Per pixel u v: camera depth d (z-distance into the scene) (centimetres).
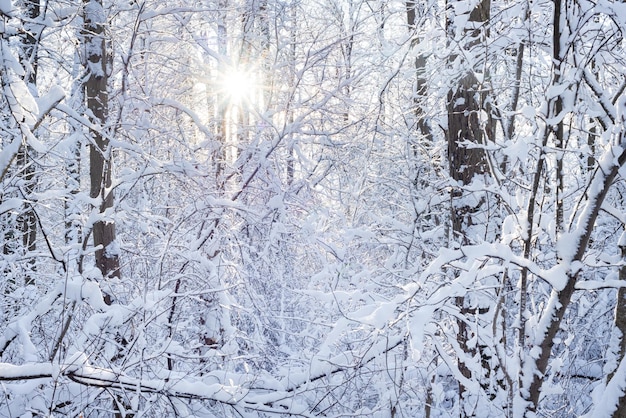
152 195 782
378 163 809
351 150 775
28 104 297
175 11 644
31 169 663
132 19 745
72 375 397
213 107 849
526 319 336
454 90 542
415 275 602
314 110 721
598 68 448
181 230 666
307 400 534
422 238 639
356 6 739
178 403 476
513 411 333
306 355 567
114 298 586
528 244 332
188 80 812
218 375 514
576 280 321
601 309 619
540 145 325
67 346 478
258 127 725
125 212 590
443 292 362
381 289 666
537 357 326
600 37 389
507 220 378
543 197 333
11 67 287
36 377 385
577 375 598
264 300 673
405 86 815
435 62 625
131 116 721
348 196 771
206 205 640
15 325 457
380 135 791
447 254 357
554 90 310
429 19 661
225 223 682
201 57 830
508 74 665
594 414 344
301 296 697
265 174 751
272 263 739
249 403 473
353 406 529
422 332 347
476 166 529
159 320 579
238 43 773
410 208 729
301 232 720
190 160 679
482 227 526
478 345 492
